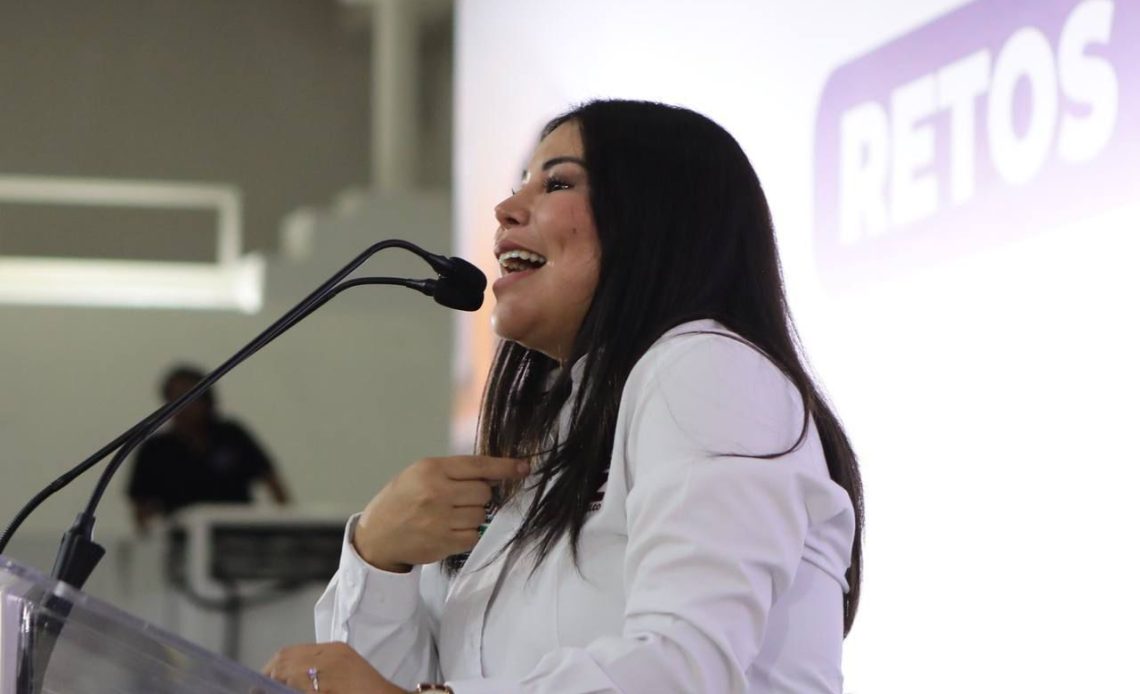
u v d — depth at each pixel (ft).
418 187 76.38
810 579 9.45
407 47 70.74
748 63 18.52
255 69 75.00
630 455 9.33
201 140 74.23
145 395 60.23
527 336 10.46
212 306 61.77
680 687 8.35
